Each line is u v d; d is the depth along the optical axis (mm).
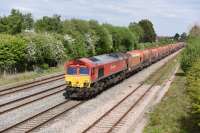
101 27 86188
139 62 62625
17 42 51938
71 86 36438
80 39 74812
